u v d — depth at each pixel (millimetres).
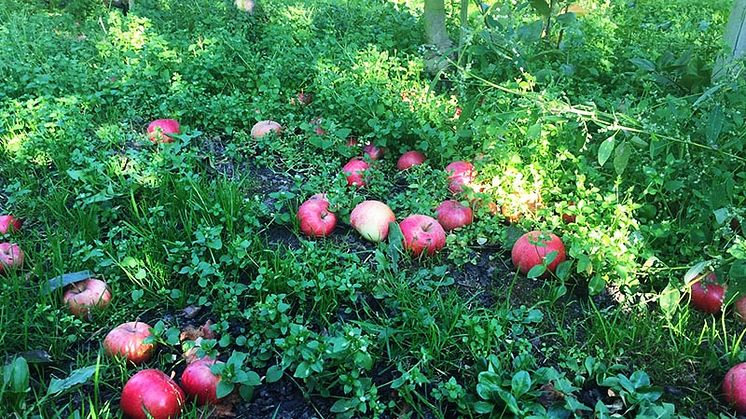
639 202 1032
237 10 1812
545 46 1518
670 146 1020
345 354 736
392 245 953
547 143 1057
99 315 842
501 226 1016
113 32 1628
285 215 1015
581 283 926
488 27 1433
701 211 926
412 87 1369
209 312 869
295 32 1626
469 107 1106
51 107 1253
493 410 713
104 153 1138
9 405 688
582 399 763
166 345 813
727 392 773
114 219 1021
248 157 1228
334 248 982
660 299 857
